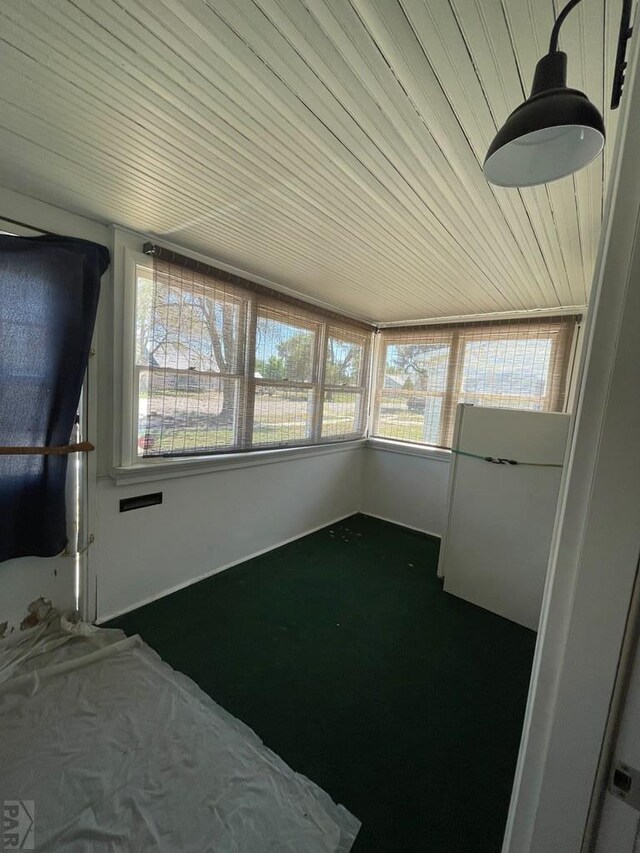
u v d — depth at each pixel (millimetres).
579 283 2406
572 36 802
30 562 1825
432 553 3258
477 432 2449
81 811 1141
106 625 2045
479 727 1532
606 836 442
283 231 1870
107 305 1940
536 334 3111
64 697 1539
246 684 1689
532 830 507
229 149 1238
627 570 410
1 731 1381
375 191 1451
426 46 841
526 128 717
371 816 1180
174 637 1979
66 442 1817
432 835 1140
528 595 2242
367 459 4137
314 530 3631
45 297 1665
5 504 1686
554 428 2148
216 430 2527
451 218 1628
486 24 788
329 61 884
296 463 3303
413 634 2143
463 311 3324
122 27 810
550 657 482
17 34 828
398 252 2049
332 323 3451
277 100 1012
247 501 2889
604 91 946
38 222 1666
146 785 1225
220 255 2277
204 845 1075
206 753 1347
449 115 1045
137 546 2215
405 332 3846
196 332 2311
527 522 2248
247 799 1203
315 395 3357
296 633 2084
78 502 1947
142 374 2119
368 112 1045
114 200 1631
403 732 1491
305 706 1591
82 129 1160
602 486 421
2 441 1643
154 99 1024
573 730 458
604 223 514
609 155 1146
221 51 866
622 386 405
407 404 3863
